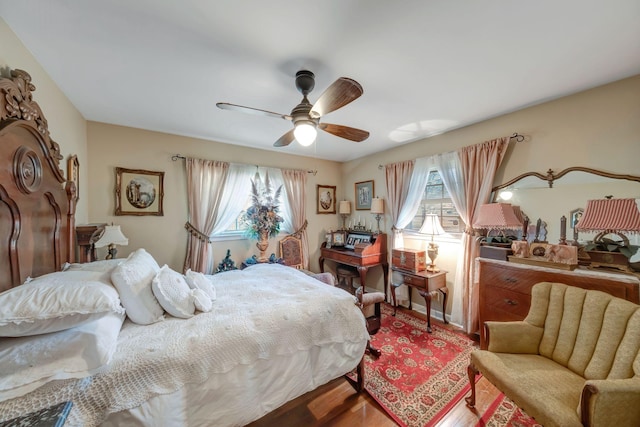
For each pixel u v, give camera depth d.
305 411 1.62
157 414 1.03
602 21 1.25
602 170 1.92
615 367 1.25
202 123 2.71
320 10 1.19
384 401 1.69
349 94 1.40
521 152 2.37
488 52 1.52
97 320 1.08
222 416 1.19
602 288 1.63
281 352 1.40
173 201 3.08
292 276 2.34
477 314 2.61
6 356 0.85
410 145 3.44
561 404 1.17
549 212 2.18
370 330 2.42
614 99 1.87
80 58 1.55
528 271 1.98
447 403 1.67
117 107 2.28
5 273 1.07
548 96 2.11
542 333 1.65
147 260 1.71
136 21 1.24
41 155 1.40
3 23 1.20
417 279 2.88
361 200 4.26
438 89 1.98
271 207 3.57
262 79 1.81
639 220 1.63
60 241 1.64
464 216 2.78
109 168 2.70
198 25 1.28
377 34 1.36
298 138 1.81
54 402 0.88
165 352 1.12
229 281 2.17
